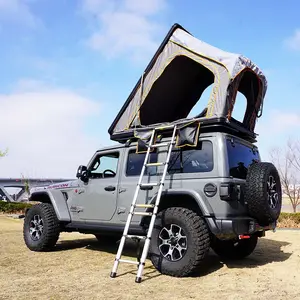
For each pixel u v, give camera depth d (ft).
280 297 11.69
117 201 18.07
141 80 20.76
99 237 24.45
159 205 16.35
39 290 12.46
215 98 16.84
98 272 15.29
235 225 14.20
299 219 37.88
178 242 14.71
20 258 18.53
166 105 23.04
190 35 19.84
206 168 15.40
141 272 13.64
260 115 20.17
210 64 17.94
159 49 20.49
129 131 19.44
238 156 16.33
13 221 44.78
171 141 16.22
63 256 19.17
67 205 20.65
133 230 17.02
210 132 16.12
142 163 17.87
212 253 21.06
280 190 16.48
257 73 19.04
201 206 14.64
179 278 14.12
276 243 24.26
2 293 12.08
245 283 13.48
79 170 19.69
